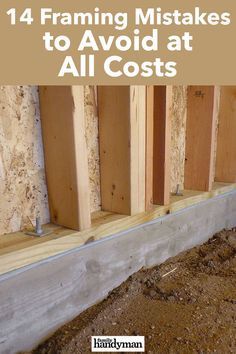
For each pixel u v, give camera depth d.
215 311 1.33
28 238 1.17
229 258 1.82
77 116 1.15
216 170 2.31
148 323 1.25
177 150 1.97
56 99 1.17
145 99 1.44
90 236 1.29
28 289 1.10
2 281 1.03
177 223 1.77
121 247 1.44
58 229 1.26
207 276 1.61
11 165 1.18
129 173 1.42
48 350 1.11
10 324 1.07
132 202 1.46
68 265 1.22
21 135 1.19
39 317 1.15
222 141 2.25
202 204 1.95
